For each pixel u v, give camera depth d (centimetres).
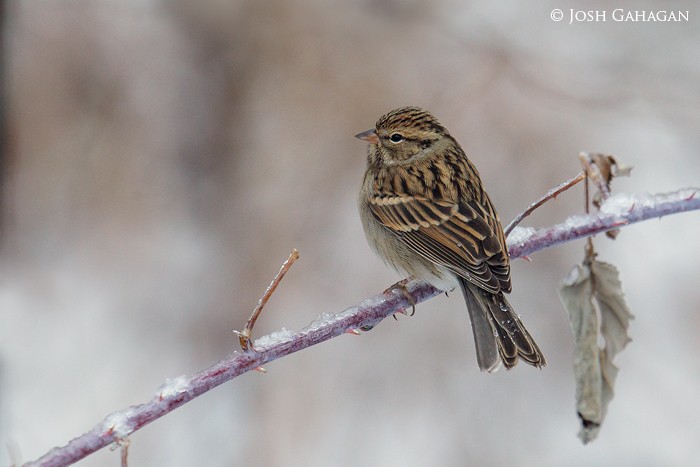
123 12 1444
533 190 1387
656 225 1439
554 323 1290
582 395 673
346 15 1432
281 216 1377
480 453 1202
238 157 1430
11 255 1367
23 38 1335
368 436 1226
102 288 1380
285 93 1423
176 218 1427
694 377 1261
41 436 1205
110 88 1435
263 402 1255
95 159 1423
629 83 1498
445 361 1270
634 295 1350
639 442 1205
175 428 1246
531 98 1446
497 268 700
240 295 1345
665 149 1476
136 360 1314
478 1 1558
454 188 784
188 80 1449
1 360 1255
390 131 819
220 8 1422
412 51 1445
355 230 1375
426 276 769
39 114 1384
